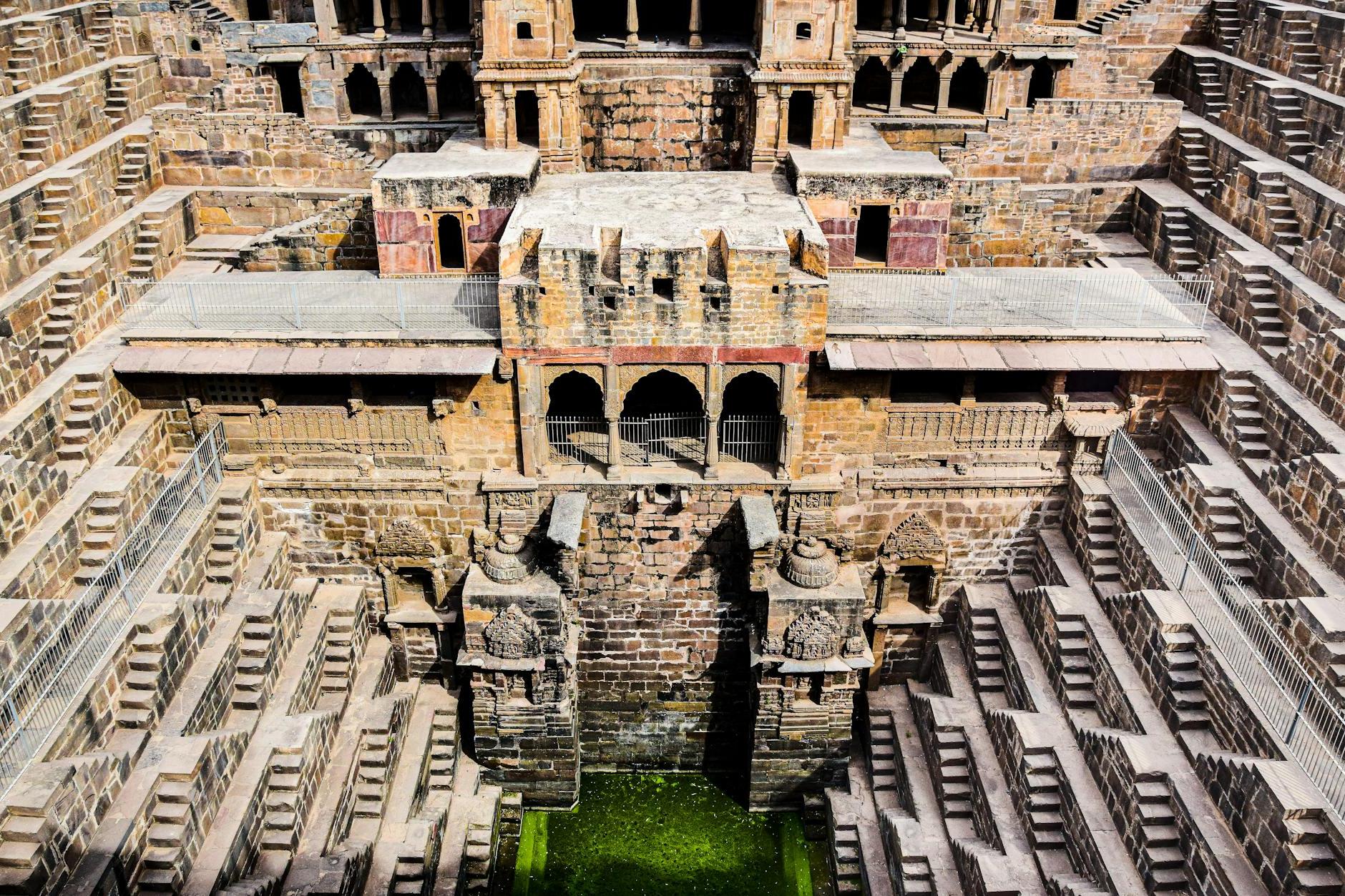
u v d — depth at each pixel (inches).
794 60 1422.2
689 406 1501.0
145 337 1259.8
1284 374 1226.0
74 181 1355.8
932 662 1438.2
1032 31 1658.5
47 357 1200.8
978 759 1251.8
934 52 1615.4
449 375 1240.8
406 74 1700.3
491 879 1311.5
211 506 1254.3
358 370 1221.7
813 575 1280.8
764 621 1354.6
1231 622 1042.1
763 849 1362.0
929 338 1266.0
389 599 1392.7
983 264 1546.5
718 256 1259.8
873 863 1272.1
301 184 1599.4
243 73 1604.3
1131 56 1713.8
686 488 1315.2
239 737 1095.0
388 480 1322.6
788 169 1451.8
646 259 1191.6
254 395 1284.4
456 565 1382.9
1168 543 1176.8
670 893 1301.7
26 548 1042.1
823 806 1375.5
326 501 1339.8
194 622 1120.8
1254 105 1502.2
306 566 1379.2
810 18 1400.1
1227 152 1491.1
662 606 1393.9
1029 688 1253.1
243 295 1366.9
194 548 1206.3
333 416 1295.5
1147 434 1349.7
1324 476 1064.8
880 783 1347.2
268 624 1195.9
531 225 1262.3
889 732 1386.6
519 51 1421.0
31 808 844.6
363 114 1706.4
